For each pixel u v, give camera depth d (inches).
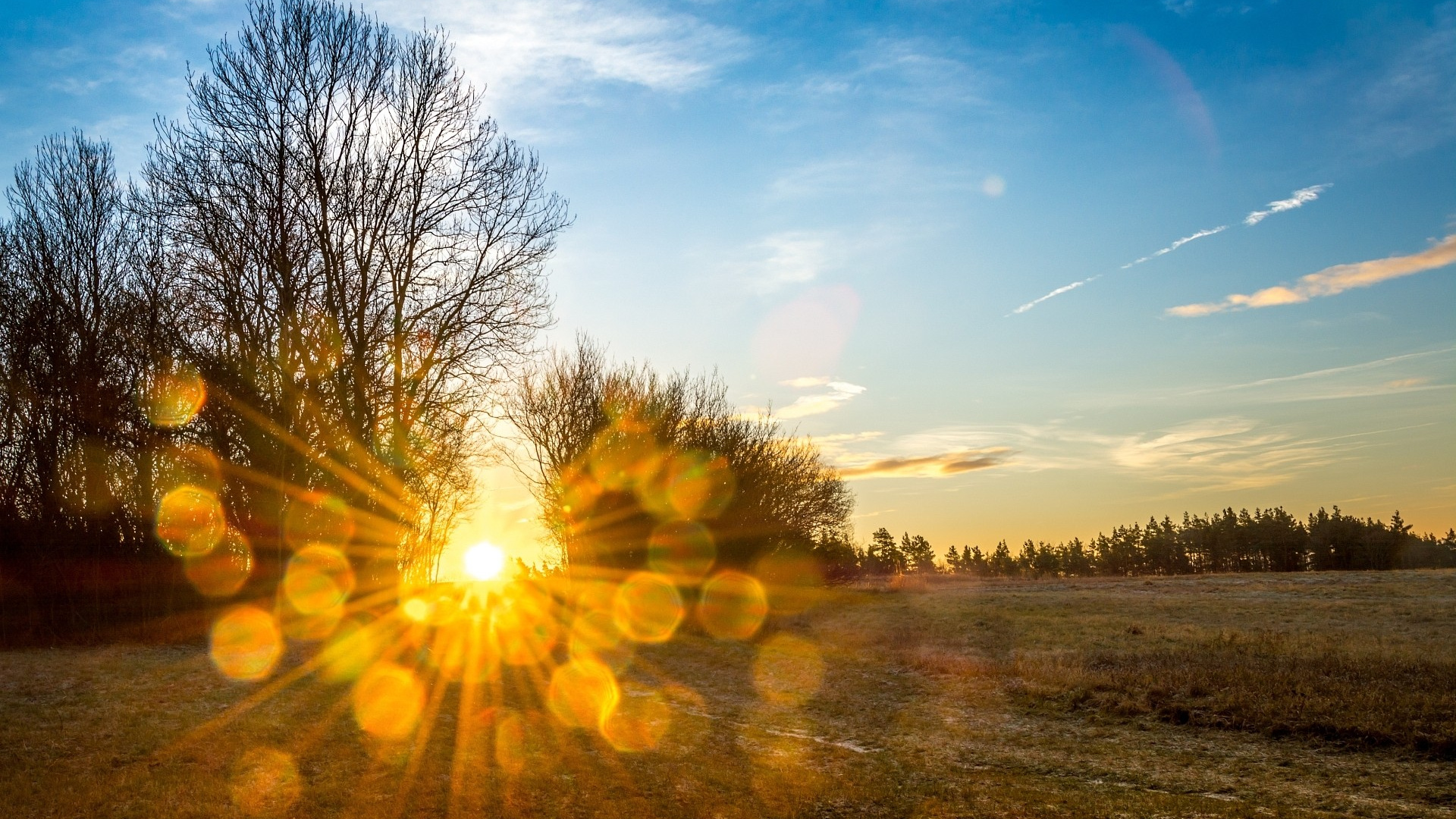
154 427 1040.2
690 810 468.4
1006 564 5201.8
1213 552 4439.0
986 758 612.1
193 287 1010.1
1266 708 669.3
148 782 452.4
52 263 1062.4
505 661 951.6
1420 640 1026.7
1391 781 524.4
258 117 1016.9
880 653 1078.4
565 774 527.8
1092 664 911.0
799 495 1839.3
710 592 1533.0
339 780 480.4
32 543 1001.5
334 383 1039.6
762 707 792.3
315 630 1019.9
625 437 1544.0
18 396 1022.4
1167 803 491.8
